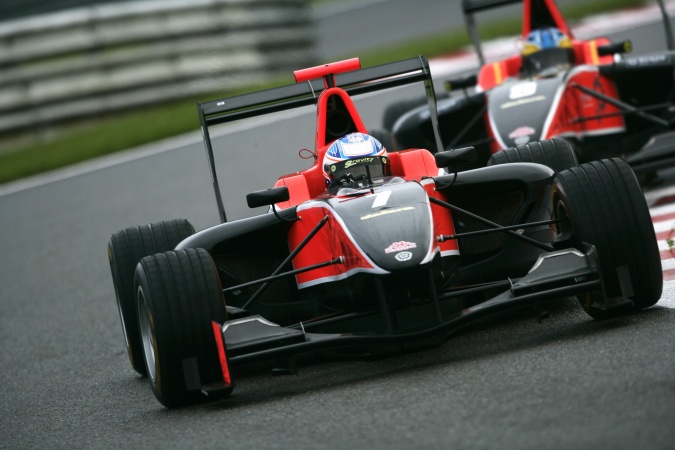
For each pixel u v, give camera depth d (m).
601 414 15.16
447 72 73.88
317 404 18.95
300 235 22.91
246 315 21.67
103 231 49.38
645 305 20.89
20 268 45.84
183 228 25.55
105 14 76.50
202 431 18.67
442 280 21.36
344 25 115.38
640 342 18.61
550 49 38.59
